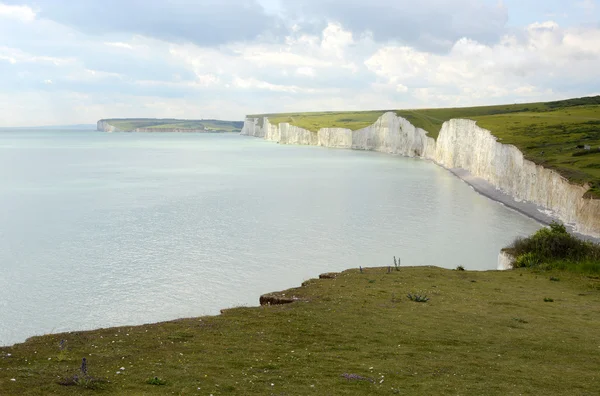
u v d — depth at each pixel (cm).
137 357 1434
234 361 1440
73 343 1568
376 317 2066
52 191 11144
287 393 1198
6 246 6128
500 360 1581
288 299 2392
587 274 3228
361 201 9862
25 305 4153
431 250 5947
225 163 19262
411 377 1372
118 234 6825
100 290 4516
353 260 5494
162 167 17538
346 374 1361
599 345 1786
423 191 11369
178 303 4184
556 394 1285
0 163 19000
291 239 6544
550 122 14600
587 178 7800
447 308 2292
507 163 11238
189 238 6600
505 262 3934
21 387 1111
